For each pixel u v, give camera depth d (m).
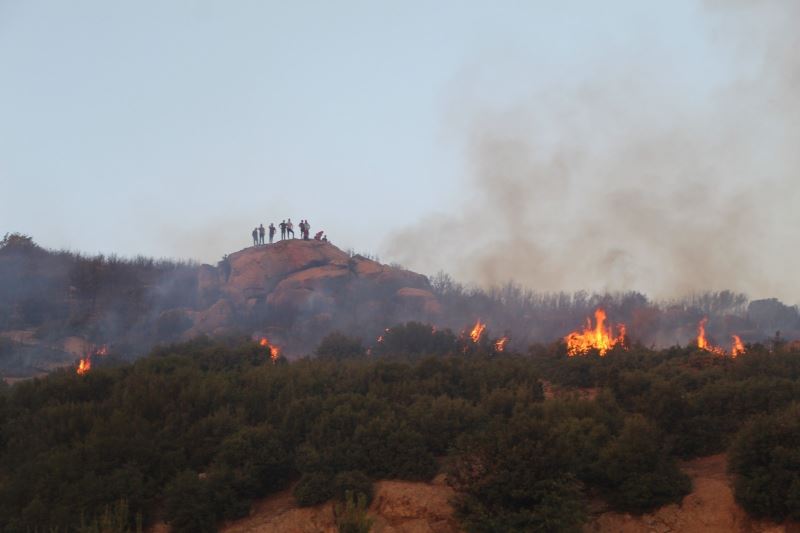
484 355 59.50
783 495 29.30
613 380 43.03
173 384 42.81
